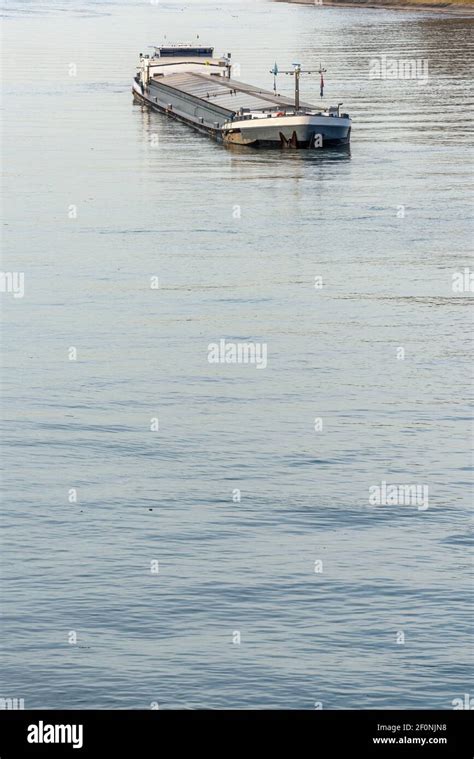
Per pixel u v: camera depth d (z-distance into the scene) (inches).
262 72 6688.0
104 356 1915.6
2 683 1024.2
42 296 2268.7
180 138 4512.8
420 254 2581.2
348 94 5728.3
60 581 1178.0
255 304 2202.3
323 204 3132.4
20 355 1924.2
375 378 1806.1
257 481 1432.1
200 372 1831.9
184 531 1293.1
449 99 5531.5
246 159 3932.1
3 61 7637.8
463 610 1125.7
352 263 2504.9
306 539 1275.8
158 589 1163.9
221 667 1040.2
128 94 6077.8
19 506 1355.8
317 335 2015.3
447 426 1617.9
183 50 5880.9
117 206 3132.4
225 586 1170.6
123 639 1079.6
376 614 1118.4
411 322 2090.3
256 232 2797.7
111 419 1638.8
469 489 1412.4
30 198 3260.3
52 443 1552.7
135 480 1434.5
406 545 1262.3
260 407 1683.1
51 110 5393.7
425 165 3735.2
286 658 1051.9
